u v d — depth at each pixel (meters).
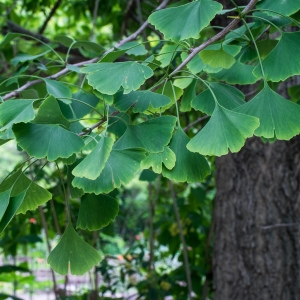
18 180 0.74
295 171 1.53
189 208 2.16
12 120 0.68
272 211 1.54
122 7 2.04
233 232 1.60
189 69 0.87
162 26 0.71
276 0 0.77
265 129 0.69
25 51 1.67
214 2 0.69
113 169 0.67
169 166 0.69
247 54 0.90
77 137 0.68
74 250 0.75
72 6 2.29
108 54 0.76
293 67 0.72
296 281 1.52
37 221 2.02
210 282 2.12
